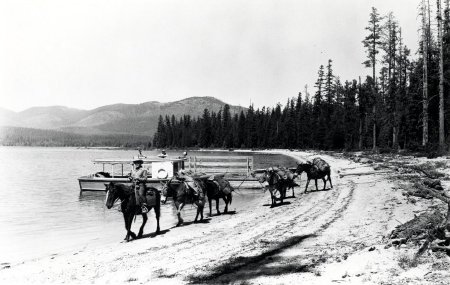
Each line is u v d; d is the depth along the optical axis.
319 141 97.75
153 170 29.70
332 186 26.39
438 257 8.55
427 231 10.30
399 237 10.76
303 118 113.75
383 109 60.28
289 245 12.14
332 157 61.44
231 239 13.70
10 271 11.16
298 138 114.62
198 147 166.50
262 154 107.12
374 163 37.41
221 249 12.27
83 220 20.42
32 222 19.91
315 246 11.74
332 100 102.19
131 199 14.71
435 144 37.31
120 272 10.29
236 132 151.38
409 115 51.31
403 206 15.92
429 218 11.22
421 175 24.06
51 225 19.12
